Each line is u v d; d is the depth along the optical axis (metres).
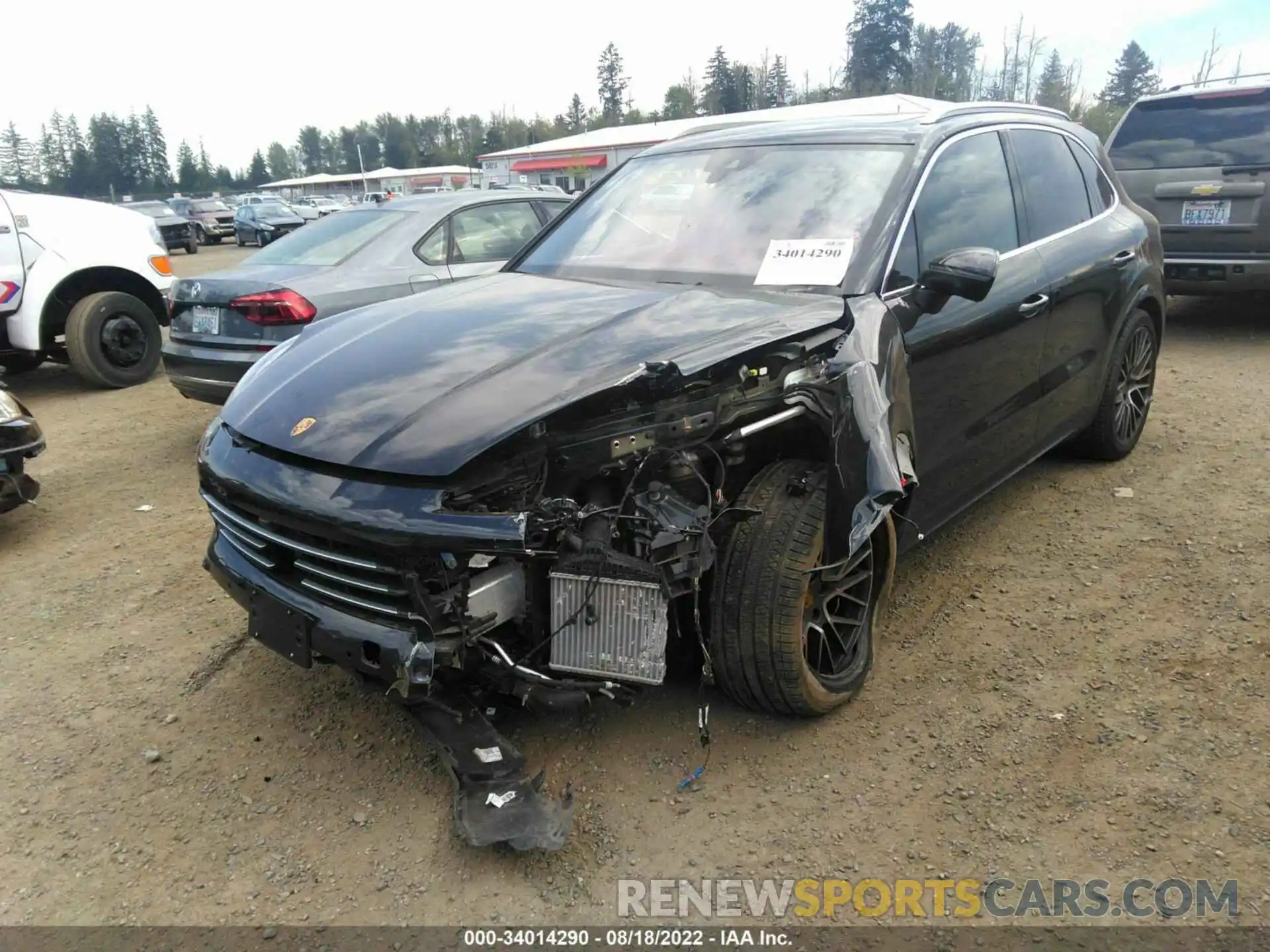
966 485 3.77
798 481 2.79
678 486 2.64
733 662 2.79
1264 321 8.84
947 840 2.51
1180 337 8.35
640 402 2.47
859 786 2.71
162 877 2.48
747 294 3.14
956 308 3.43
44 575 4.36
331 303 5.68
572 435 2.40
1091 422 4.84
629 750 2.88
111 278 8.47
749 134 3.99
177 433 6.77
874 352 2.78
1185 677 3.16
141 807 2.75
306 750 2.99
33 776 2.90
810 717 2.97
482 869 2.47
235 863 2.52
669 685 3.19
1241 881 2.33
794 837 2.54
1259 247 7.45
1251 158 7.42
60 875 2.50
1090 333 4.49
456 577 2.38
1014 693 3.12
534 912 2.33
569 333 2.79
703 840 2.53
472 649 2.50
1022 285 3.84
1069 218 4.45
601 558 2.45
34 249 7.88
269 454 2.62
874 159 3.52
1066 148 4.62
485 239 6.75
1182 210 7.76
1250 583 3.75
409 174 91.44
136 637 3.75
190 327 5.82
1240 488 4.72
